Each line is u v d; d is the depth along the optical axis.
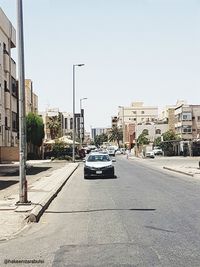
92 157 32.34
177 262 7.54
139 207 14.95
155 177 31.22
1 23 47.69
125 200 17.16
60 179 28.47
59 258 8.09
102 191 21.25
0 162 49.91
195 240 9.34
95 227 11.30
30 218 12.43
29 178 29.73
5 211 13.84
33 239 10.05
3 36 49.66
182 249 8.52
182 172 35.66
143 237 9.77
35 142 63.97
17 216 12.94
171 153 102.31
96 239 9.73
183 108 102.25
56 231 11.03
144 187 22.98
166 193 19.70
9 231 10.91
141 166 49.62
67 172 36.72
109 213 13.71
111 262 7.64
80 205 16.16
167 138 102.94
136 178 30.27
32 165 50.59
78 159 72.38
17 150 52.19
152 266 7.30
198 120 102.00
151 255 8.08
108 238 9.78
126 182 26.72
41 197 17.72
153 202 16.31
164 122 142.25
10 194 19.12
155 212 13.65
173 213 13.36
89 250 8.66
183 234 10.02
